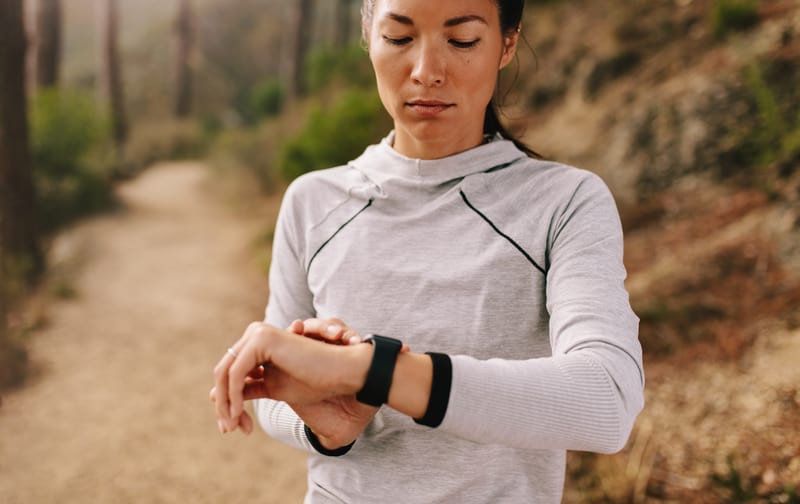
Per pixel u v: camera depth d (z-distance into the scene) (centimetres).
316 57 1277
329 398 90
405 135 111
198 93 2755
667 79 498
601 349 80
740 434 251
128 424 369
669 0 558
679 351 308
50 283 589
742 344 295
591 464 266
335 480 106
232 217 958
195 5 3216
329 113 735
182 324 529
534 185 103
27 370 429
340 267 108
